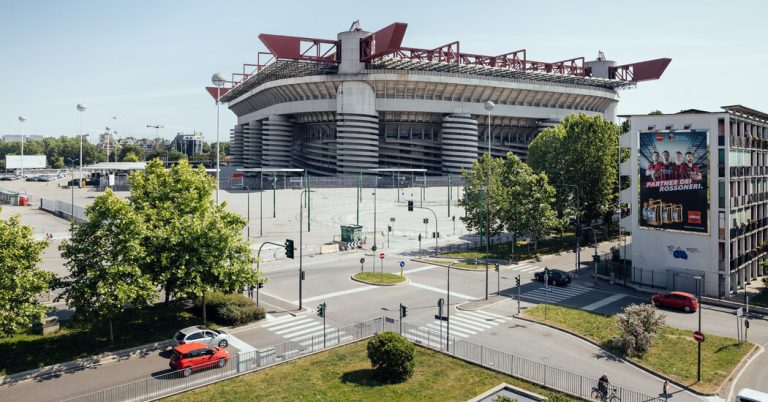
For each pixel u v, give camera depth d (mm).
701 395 28391
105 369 30953
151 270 36094
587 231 79688
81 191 141250
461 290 51719
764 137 60562
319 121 168500
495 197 69562
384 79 146125
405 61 145000
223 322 39531
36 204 118625
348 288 51938
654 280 54156
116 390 26922
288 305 45469
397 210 113750
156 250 36531
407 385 28844
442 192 139625
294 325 40156
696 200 51281
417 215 107938
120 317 39688
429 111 154875
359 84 148250
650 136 54406
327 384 28891
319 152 170125
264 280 40906
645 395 26469
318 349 34594
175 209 39406
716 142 50094
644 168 54969
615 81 172500
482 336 37875
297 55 140000
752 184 56250
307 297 48344
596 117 76875
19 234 31016
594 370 31562
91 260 33469
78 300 32438
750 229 55188
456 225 96875
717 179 50094
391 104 152375
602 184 76438
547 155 87625
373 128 151875
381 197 130125
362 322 39625
